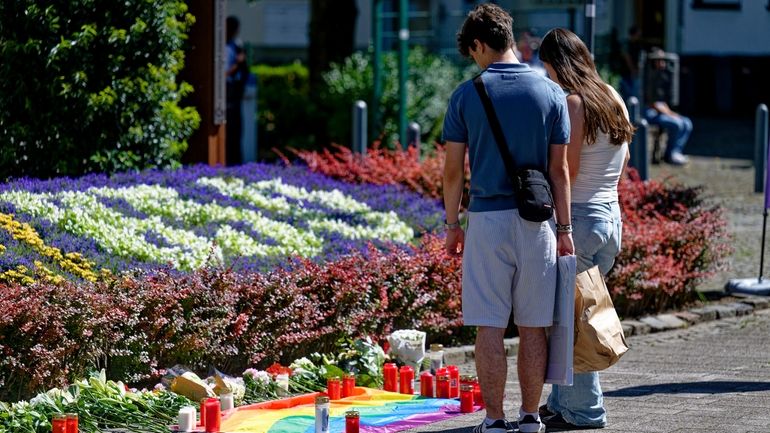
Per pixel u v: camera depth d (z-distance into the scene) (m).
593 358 9.16
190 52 17.39
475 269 8.87
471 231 8.88
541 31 35.44
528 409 9.07
